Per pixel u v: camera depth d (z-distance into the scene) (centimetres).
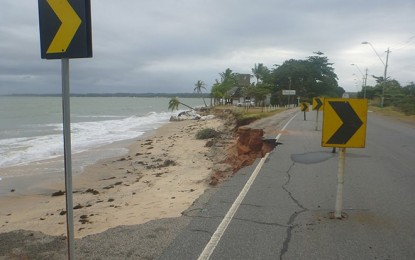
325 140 538
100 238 525
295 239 505
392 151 1362
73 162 2019
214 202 682
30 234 561
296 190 769
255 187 794
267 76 10050
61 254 475
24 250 493
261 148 1461
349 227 553
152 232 541
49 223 945
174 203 949
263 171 963
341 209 600
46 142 2895
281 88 10250
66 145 345
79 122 5409
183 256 454
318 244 489
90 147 2638
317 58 11219
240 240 501
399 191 773
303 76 10425
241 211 625
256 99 7894
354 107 527
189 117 6506
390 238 512
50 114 7306
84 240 521
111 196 1228
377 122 3072
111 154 2317
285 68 10588
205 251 466
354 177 907
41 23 338
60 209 1139
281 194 737
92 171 1780
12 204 1256
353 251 469
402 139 1794
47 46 337
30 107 10512
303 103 2883
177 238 509
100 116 7394
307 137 1725
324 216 604
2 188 1485
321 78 10831
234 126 3491
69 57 329
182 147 2525
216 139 2694
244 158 1321
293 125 2416
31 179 1638
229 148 1877
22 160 2100
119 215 914
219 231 533
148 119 6556
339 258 449
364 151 1338
